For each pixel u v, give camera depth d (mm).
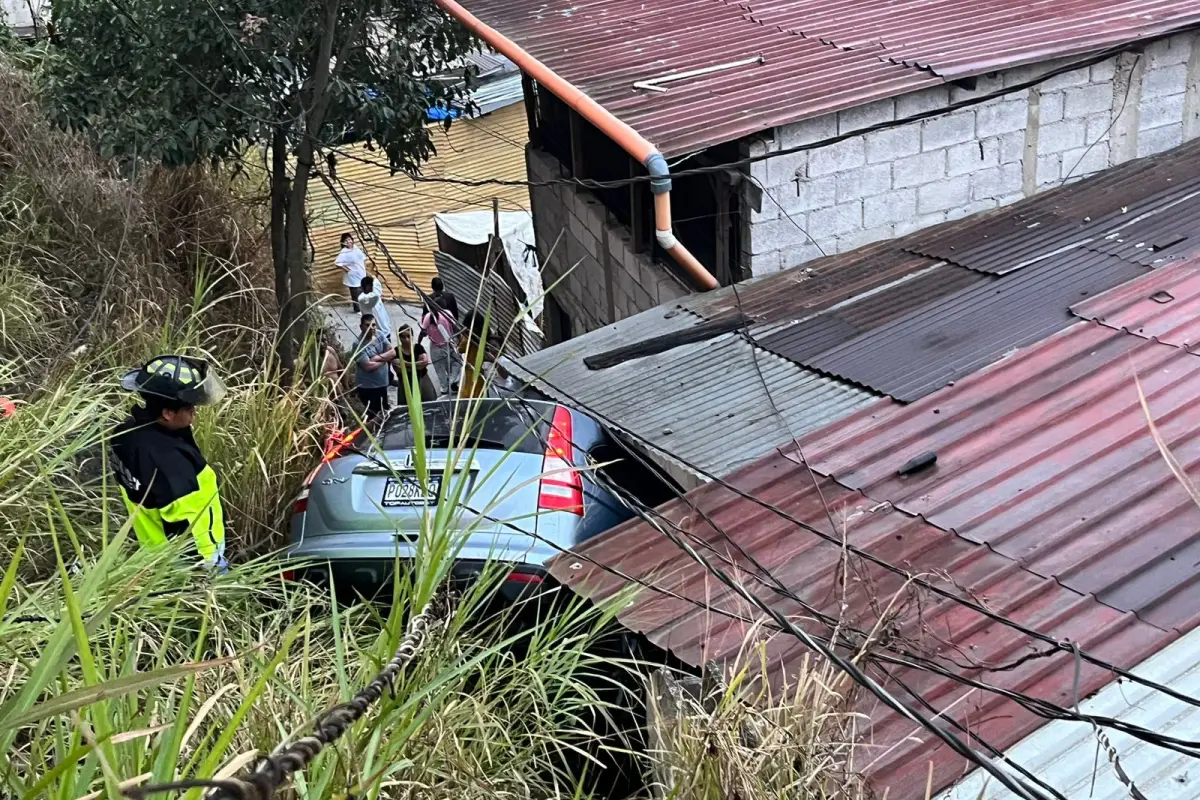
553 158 11680
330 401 6363
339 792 2406
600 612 4203
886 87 6711
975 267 6492
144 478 4438
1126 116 7414
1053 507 4105
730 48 7914
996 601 3668
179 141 7844
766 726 2932
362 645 4125
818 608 3914
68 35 7957
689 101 6949
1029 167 7387
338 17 8672
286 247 8922
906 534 4188
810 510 4527
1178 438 4332
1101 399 4738
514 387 6332
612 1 9461
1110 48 6980
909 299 6309
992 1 8195
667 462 5391
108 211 8633
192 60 7871
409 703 2693
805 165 6879
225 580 4113
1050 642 2980
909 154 7082
